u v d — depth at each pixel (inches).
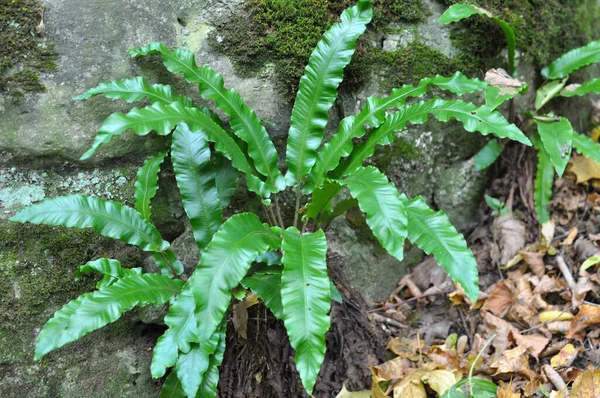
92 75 39.9
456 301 47.0
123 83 38.9
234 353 42.4
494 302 46.3
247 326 42.4
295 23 42.7
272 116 43.2
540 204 48.7
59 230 40.6
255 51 42.3
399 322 47.4
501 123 39.1
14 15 38.3
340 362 44.1
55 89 39.4
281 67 42.9
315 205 40.0
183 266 42.8
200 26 41.8
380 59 45.2
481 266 49.3
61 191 40.8
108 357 41.8
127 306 36.6
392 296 48.8
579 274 45.3
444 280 48.6
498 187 51.8
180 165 39.4
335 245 46.8
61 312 36.4
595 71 57.7
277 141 43.8
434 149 48.9
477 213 52.1
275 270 39.5
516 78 49.8
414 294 48.6
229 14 42.0
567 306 44.0
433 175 49.8
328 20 43.4
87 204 38.0
